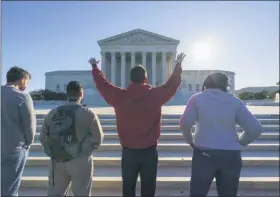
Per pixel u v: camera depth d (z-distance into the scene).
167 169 6.45
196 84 69.94
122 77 62.66
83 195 4.04
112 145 7.45
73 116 3.99
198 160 3.86
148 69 68.69
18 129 4.29
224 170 3.75
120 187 5.64
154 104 3.97
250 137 3.81
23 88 4.71
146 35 62.78
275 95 59.09
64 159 3.91
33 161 6.54
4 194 4.21
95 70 4.46
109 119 11.04
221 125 3.81
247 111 3.85
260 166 6.61
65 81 68.88
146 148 3.95
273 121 10.76
